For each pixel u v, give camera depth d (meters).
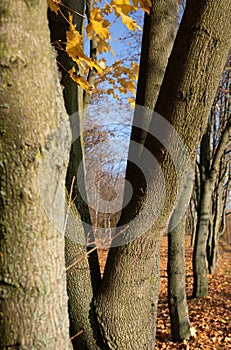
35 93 1.03
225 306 7.36
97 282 2.16
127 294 1.96
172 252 5.39
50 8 1.92
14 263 1.09
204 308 7.26
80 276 2.05
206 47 1.65
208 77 1.69
